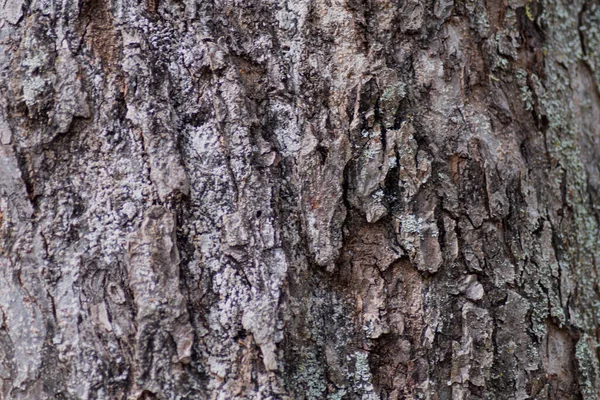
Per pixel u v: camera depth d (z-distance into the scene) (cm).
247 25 144
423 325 143
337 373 142
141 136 141
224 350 140
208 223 141
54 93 141
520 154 148
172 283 140
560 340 148
